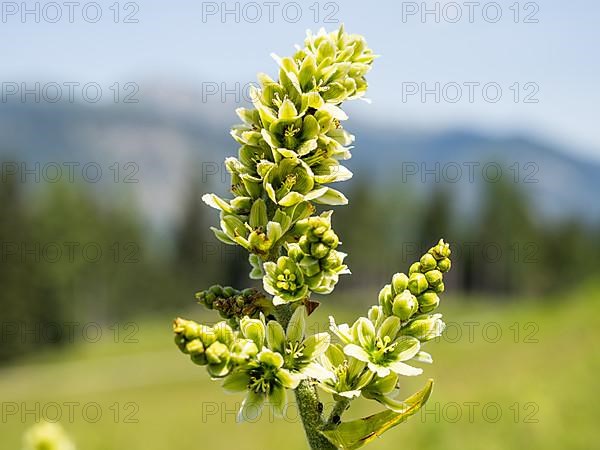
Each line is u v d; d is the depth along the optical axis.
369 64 4.17
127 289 96.31
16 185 86.31
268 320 3.85
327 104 3.81
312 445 3.74
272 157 3.85
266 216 3.81
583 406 18.66
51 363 70.62
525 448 16.67
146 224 102.19
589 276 106.38
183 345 3.36
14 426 28.12
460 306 77.31
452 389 22.69
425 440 17.02
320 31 4.13
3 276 80.56
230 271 94.12
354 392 3.60
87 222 92.06
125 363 63.56
